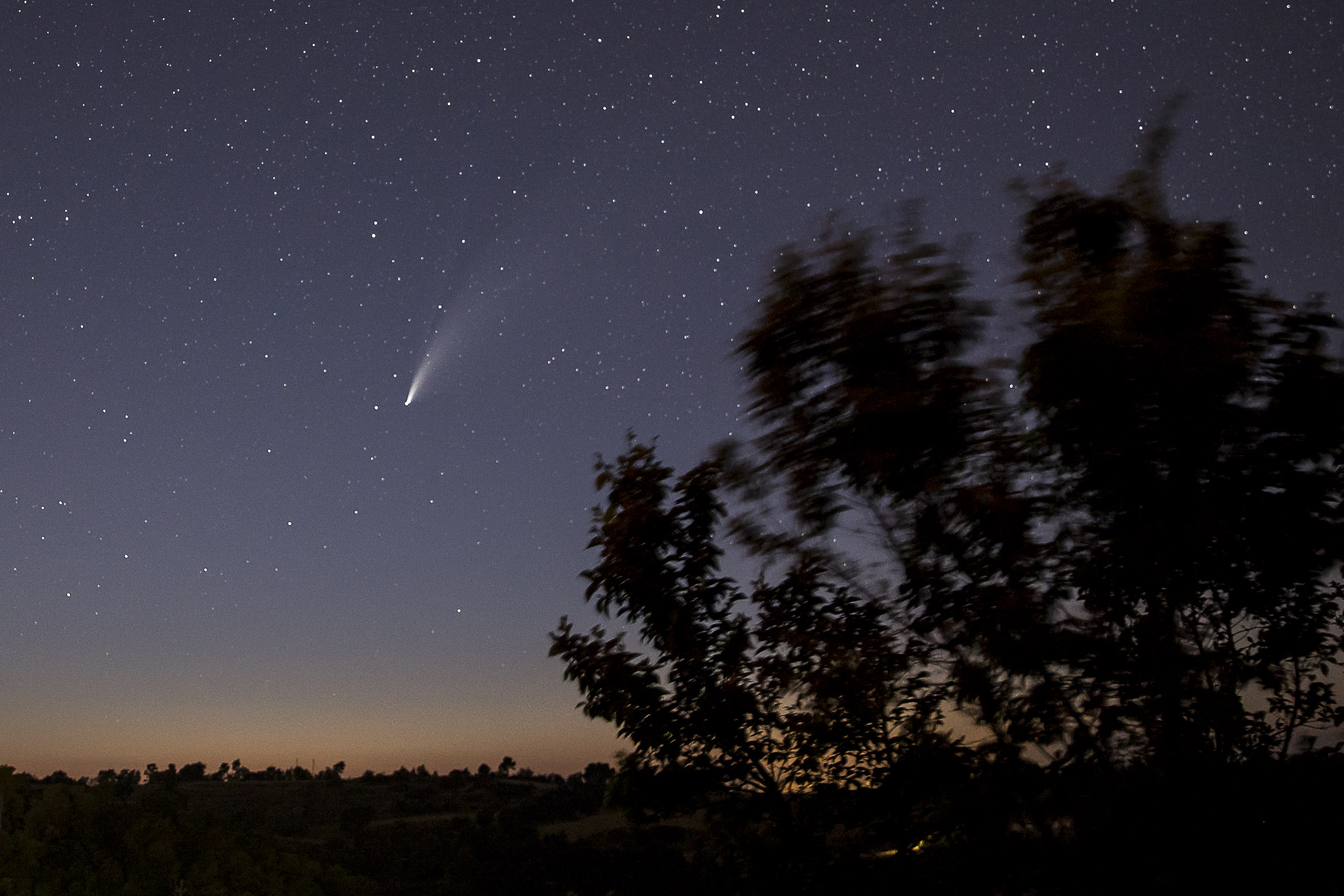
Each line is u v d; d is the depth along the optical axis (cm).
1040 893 377
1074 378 371
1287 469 385
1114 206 420
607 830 1753
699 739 544
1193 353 370
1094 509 397
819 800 507
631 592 560
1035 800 394
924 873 425
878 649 475
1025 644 386
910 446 386
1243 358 380
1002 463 397
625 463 592
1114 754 392
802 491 416
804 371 408
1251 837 348
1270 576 406
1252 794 359
